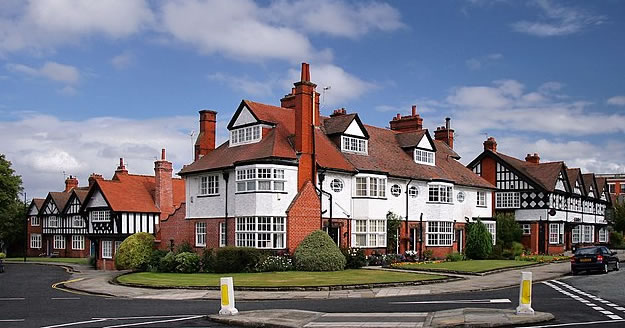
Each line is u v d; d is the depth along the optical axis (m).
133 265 40.03
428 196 41.34
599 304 18.22
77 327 15.14
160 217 57.22
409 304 18.92
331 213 35.12
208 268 32.78
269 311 16.94
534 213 52.03
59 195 73.25
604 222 68.75
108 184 57.66
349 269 32.56
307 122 34.81
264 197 32.97
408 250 39.22
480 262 36.66
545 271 31.73
